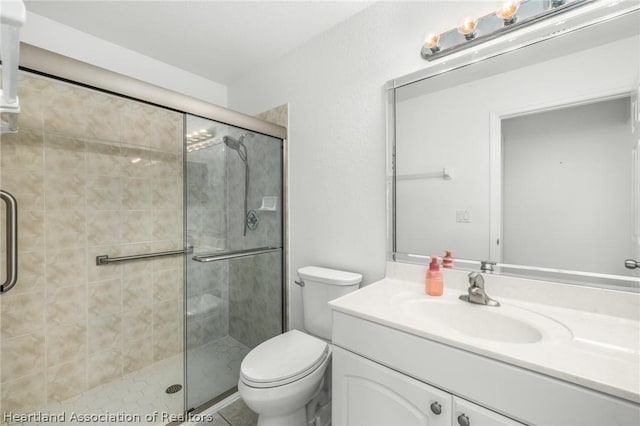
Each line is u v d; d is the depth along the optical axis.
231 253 1.84
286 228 1.99
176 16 1.58
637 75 0.86
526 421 0.67
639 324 0.85
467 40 1.17
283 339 1.43
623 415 0.56
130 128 1.87
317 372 1.22
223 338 1.93
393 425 0.90
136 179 1.92
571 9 0.97
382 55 1.45
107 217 1.81
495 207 1.13
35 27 1.55
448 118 1.23
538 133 1.03
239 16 1.58
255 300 2.03
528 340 0.88
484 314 1.00
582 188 0.95
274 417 1.19
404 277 1.36
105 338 1.81
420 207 1.32
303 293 1.62
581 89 0.95
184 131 1.54
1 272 1.44
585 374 0.61
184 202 1.64
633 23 0.87
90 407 1.58
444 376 0.79
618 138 0.89
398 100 1.38
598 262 0.93
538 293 1.03
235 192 1.83
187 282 1.72
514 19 1.06
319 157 1.75
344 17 1.59
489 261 1.14
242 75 2.30
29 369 1.53
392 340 0.90
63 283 1.64
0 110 0.86
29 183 1.52
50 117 1.56
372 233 1.50
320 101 1.74
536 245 1.04
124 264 1.88
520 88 1.06
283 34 1.75
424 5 1.29
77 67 1.11
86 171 1.72
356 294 1.17
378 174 1.47
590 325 0.85
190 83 2.24
